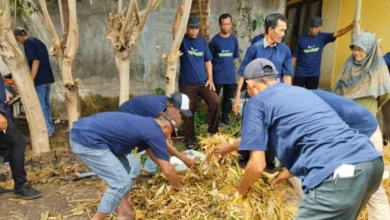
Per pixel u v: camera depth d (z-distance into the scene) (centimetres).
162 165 297
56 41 465
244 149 227
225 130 550
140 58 675
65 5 524
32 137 492
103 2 638
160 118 314
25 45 521
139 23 442
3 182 419
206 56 528
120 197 293
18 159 360
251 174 230
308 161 213
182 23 459
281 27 413
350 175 202
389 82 380
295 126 217
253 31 720
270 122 224
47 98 566
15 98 561
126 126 285
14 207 353
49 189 395
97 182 412
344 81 402
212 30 701
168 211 329
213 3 687
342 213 209
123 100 470
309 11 870
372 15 747
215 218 317
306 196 219
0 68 607
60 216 338
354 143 211
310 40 629
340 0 775
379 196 286
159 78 692
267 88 238
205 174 369
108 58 664
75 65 653
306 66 639
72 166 457
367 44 375
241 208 304
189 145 521
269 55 432
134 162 368
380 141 294
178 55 485
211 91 529
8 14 432
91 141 282
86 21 640
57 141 550
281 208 289
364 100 388
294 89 234
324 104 229
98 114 299
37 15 619
